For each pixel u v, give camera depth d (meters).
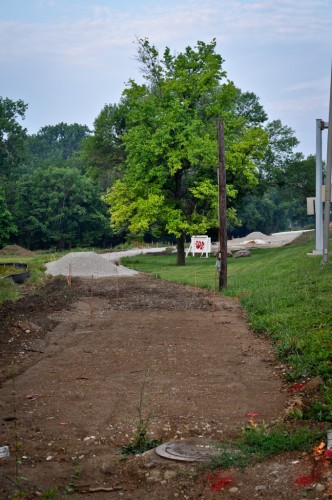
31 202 86.56
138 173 40.47
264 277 22.94
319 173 27.48
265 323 12.93
